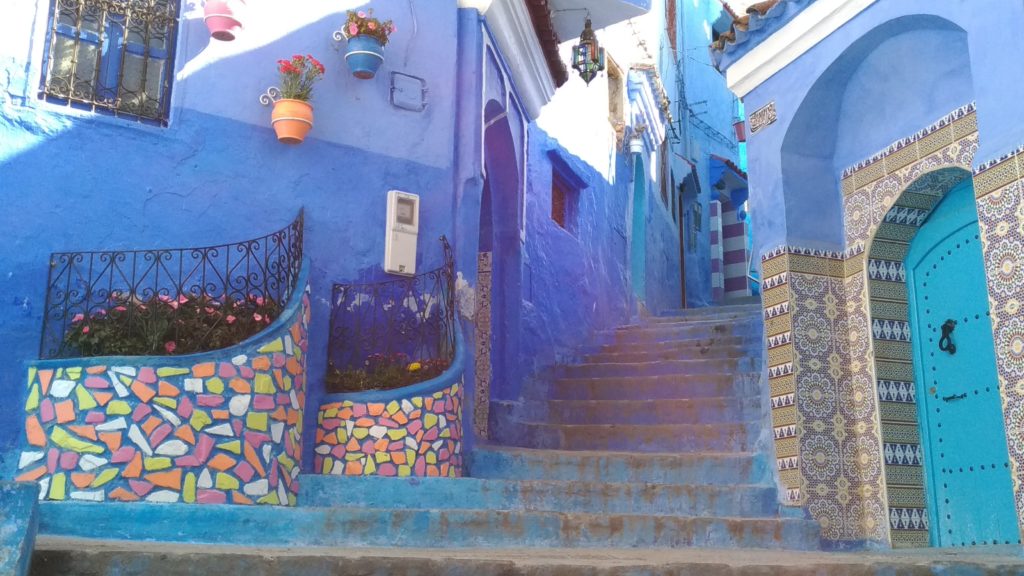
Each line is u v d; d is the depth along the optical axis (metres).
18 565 3.45
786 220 8.03
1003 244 6.09
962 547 6.88
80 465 5.78
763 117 8.48
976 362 7.11
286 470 6.41
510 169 10.47
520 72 10.30
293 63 7.65
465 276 8.34
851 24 7.59
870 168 7.90
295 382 6.67
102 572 3.79
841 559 5.34
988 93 6.32
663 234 17.56
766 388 8.01
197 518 5.72
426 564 4.24
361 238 7.91
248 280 7.02
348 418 7.08
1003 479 6.77
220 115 7.47
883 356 7.66
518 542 6.17
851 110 8.08
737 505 7.34
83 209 6.79
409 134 8.35
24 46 6.76
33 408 5.88
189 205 7.20
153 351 6.29
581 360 11.59
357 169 8.02
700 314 14.72
